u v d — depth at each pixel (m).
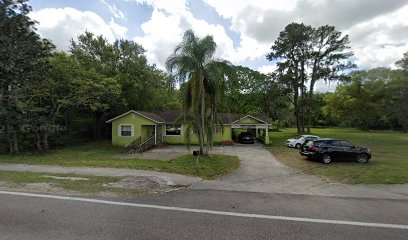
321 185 9.38
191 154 17.61
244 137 28.67
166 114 30.45
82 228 4.72
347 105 47.19
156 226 4.89
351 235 4.66
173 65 15.27
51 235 4.39
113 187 7.98
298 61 35.50
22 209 5.78
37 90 19.66
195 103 15.17
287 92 35.81
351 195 7.89
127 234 4.48
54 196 6.91
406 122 40.56
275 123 47.97
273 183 9.61
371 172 11.96
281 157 17.92
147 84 31.61
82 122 30.77
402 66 37.47
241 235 4.54
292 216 5.69
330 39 34.38
